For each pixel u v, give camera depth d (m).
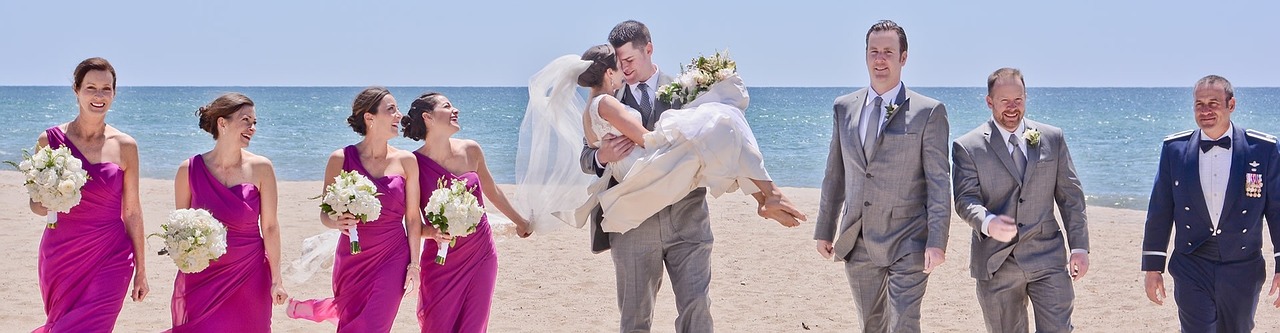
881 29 5.73
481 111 72.44
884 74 5.71
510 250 11.65
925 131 5.65
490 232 6.23
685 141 5.59
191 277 5.70
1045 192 5.65
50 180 5.39
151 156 31.42
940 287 9.73
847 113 5.96
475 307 6.09
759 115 64.44
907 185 5.72
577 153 6.28
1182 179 5.65
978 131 5.81
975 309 8.81
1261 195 5.50
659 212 5.87
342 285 5.93
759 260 11.12
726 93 5.87
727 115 5.64
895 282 5.75
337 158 6.00
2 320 8.05
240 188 5.74
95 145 5.78
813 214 15.01
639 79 6.01
